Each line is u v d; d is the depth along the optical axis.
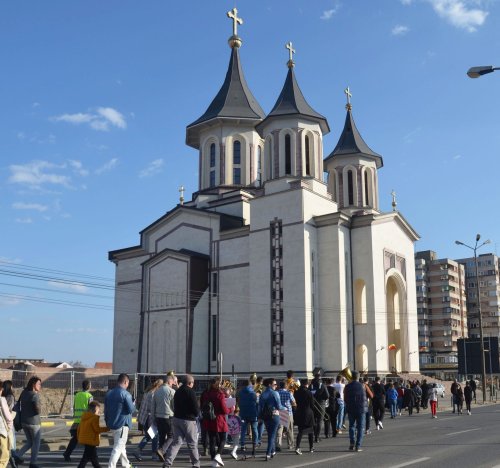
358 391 16.03
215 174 52.59
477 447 15.80
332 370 41.94
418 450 15.41
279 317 42.66
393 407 29.41
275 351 42.25
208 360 46.06
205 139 53.75
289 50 49.16
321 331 42.97
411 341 49.56
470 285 113.00
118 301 53.81
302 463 13.65
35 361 76.56
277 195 44.59
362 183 52.72
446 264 105.31
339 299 42.69
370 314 44.00
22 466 14.03
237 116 52.28
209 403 14.06
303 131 46.22
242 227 46.47
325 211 45.75
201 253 48.88
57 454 16.47
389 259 47.50
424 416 30.62
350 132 54.59
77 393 15.41
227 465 14.01
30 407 13.11
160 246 52.19
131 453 16.53
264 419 15.05
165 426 14.17
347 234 45.31
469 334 111.12
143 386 36.34
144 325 49.41
